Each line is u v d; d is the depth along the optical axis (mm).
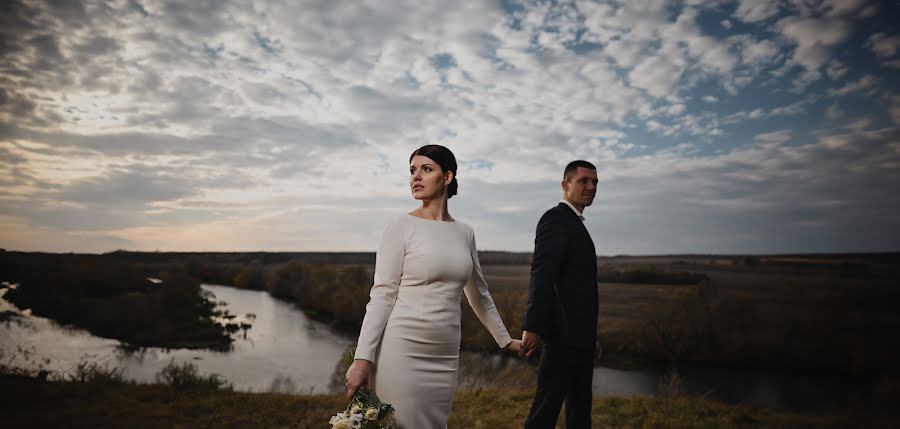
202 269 89000
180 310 42344
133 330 33500
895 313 24250
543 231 2904
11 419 5562
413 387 1926
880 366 21438
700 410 5480
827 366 23047
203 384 8344
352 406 1824
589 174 3014
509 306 26328
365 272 56906
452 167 2197
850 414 6258
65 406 6266
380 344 1964
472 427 5039
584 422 2883
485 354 22656
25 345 27984
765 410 5898
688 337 25219
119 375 8656
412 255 2018
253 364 25672
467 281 2170
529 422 2809
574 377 2836
